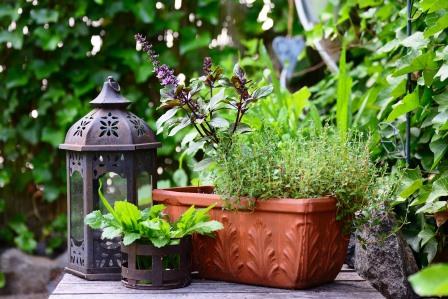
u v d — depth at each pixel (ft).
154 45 11.54
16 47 11.12
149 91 11.64
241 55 11.67
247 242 5.32
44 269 11.54
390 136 7.20
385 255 6.11
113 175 5.85
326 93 9.59
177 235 5.29
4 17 11.25
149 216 5.45
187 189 6.15
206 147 5.59
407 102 6.36
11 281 11.55
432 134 6.84
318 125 7.67
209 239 5.56
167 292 5.23
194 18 11.64
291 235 5.11
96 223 5.34
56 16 11.03
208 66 5.51
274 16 11.70
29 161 11.95
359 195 5.34
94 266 5.71
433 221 6.70
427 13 6.57
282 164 5.29
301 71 10.81
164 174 11.21
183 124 5.44
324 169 5.32
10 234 12.06
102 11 11.27
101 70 11.48
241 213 5.32
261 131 6.75
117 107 5.89
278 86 8.36
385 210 5.76
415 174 6.36
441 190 5.87
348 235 5.56
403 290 6.03
